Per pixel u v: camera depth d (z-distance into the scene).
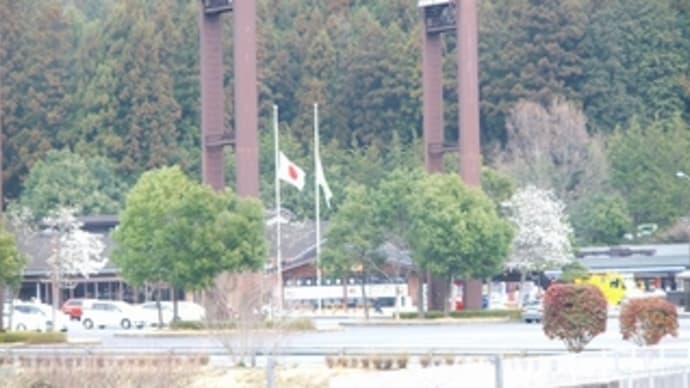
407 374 95.38
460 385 97.88
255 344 172.00
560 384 108.19
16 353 167.62
